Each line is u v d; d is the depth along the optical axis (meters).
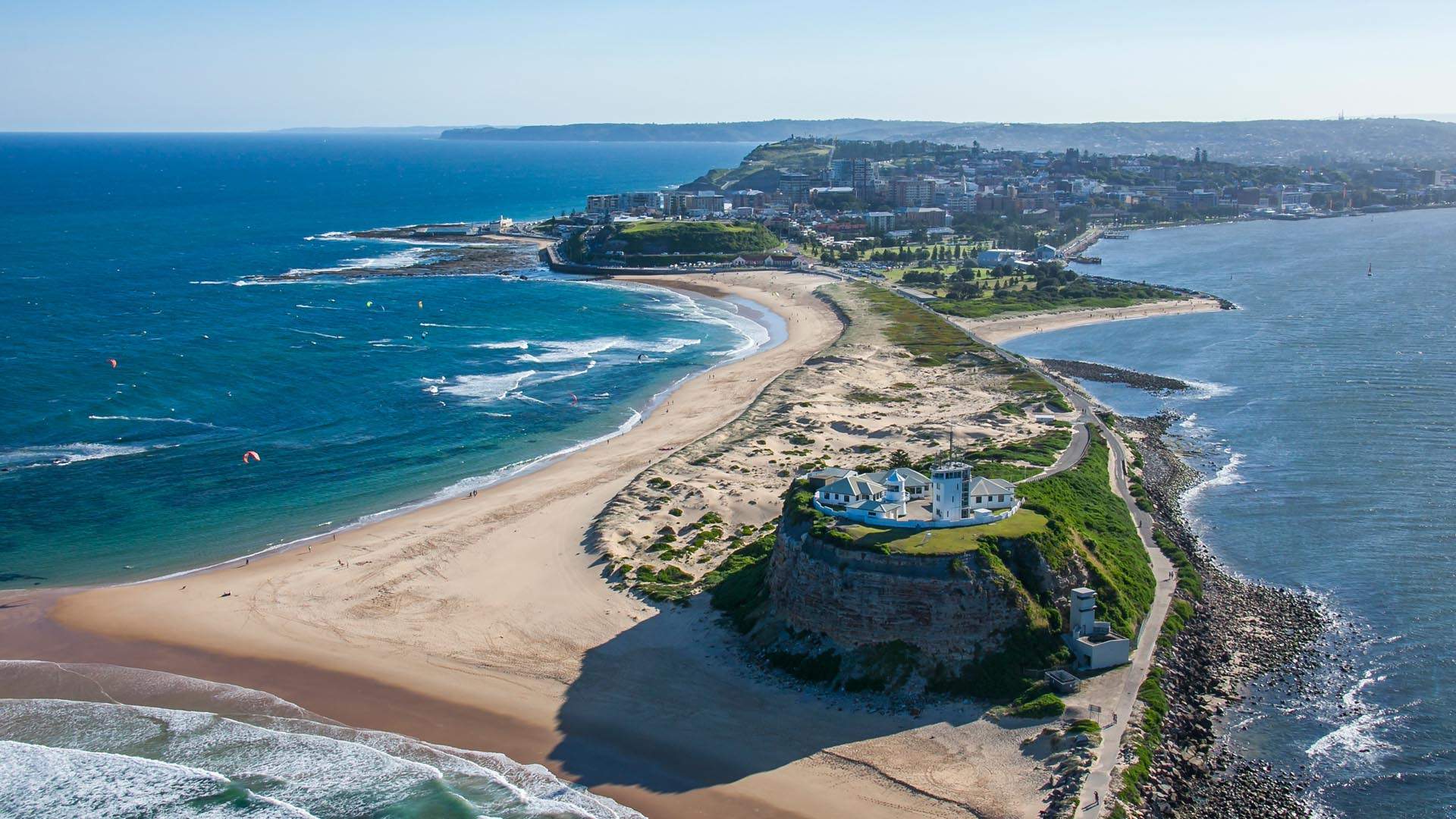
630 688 101.62
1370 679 102.44
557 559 131.38
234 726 97.00
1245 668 104.81
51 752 93.19
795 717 96.12
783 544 112.31
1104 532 128.12
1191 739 92.69
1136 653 104.94
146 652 110.81
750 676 103.06
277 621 117.06
